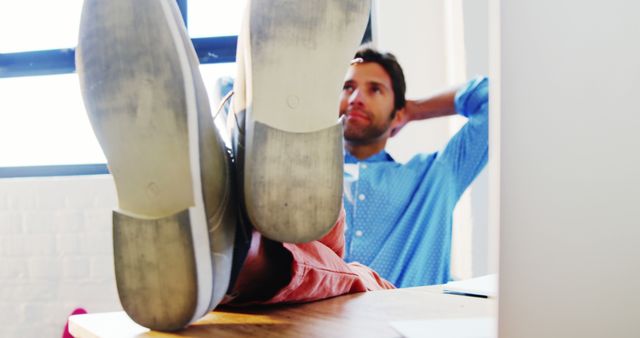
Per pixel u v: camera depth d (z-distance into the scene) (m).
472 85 1.54
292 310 0.66
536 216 0.32
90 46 0.55
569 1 0.31
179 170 0.53
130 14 0.53
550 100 0.31
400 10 1.60
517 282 0.32
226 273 0.56
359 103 1.60
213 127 0.58
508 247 0.32
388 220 1.57
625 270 0.31
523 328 0.32
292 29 0.60
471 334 0.49
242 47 0.64
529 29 0.31
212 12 1.78
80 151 1.79
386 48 1.60
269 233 0.58
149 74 0.53
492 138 0.33
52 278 1.60
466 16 1.55
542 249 0.32
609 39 0.31
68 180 1.62
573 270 0.32
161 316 0.52
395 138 1.59
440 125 1.57
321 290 0.71
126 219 0.52
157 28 0.53
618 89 0.31
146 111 0.53
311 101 0.61
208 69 1.78
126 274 0.53
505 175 0.32
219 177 0.57
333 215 0.59
